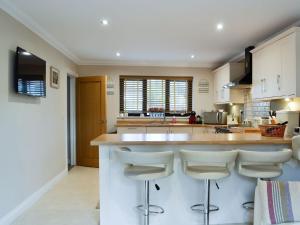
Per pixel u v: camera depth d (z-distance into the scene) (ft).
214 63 18.95
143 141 7.45
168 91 19.38
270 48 10.97
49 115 12.39
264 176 7.34
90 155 17.31
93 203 10.52
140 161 6.60
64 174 14.82
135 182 8.18
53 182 12.94
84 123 17.53
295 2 8.45
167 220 8.36
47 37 11.90
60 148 14.14
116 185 8.12
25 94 9.47
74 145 18.02
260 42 13.12
